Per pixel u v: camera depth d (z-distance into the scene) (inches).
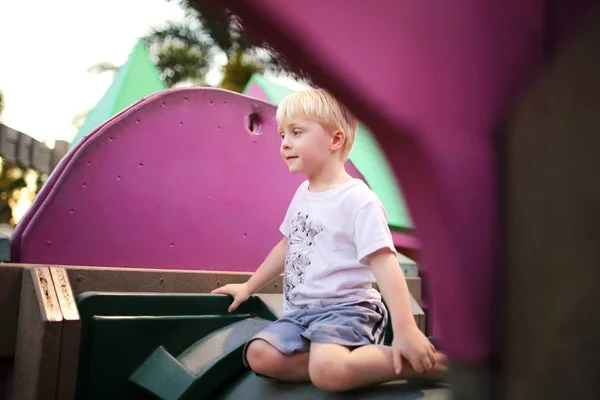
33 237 60.7
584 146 16.1
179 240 73.9
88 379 52.2
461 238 18.0
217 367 54.7
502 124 17.4
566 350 16.2
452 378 18.7
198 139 77.2
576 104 16.3
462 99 17.8
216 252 78.1
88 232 65.0
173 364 54.4
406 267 96.0
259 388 53.3
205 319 61.2
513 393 17.1
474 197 17.8
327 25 16.8
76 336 49.2
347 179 65.2
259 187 84.1
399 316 51.3
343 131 64.0
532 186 16.9
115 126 68.5
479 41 17.6
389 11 17.6
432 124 17.9
